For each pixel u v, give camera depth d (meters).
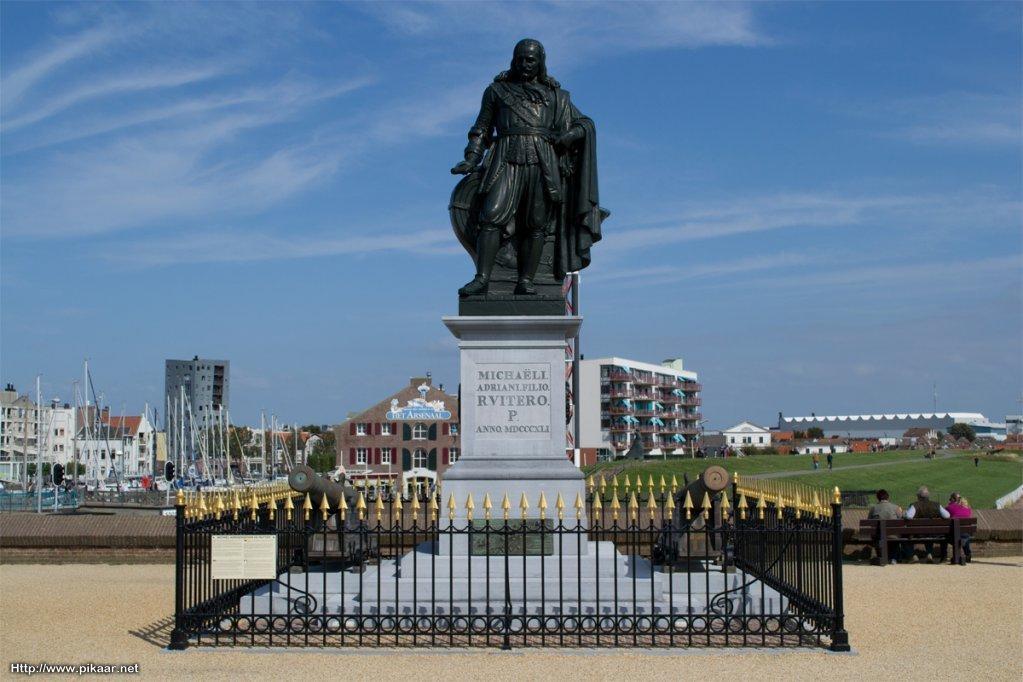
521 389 14.25
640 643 11.71
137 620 13.86
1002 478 74.38
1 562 21.70
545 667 10.56
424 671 10.38
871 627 13.31
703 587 13.65
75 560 21.69
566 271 15.02
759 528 12.83
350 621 12.59
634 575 11.82
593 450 129.00
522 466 14.02
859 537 22.11
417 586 12.97
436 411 99.75
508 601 11.56
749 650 11.48
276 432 116.06
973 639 12.45
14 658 11.20
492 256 14.75
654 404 155.62
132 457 120.50
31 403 117.69
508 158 14.83
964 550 21.69
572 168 15.16
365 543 16.58
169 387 106.31
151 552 21.72
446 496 13.91
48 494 54.44
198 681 10.06
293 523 14.63
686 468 71.81
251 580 13.59
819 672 10.48
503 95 15.14
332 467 126.00
